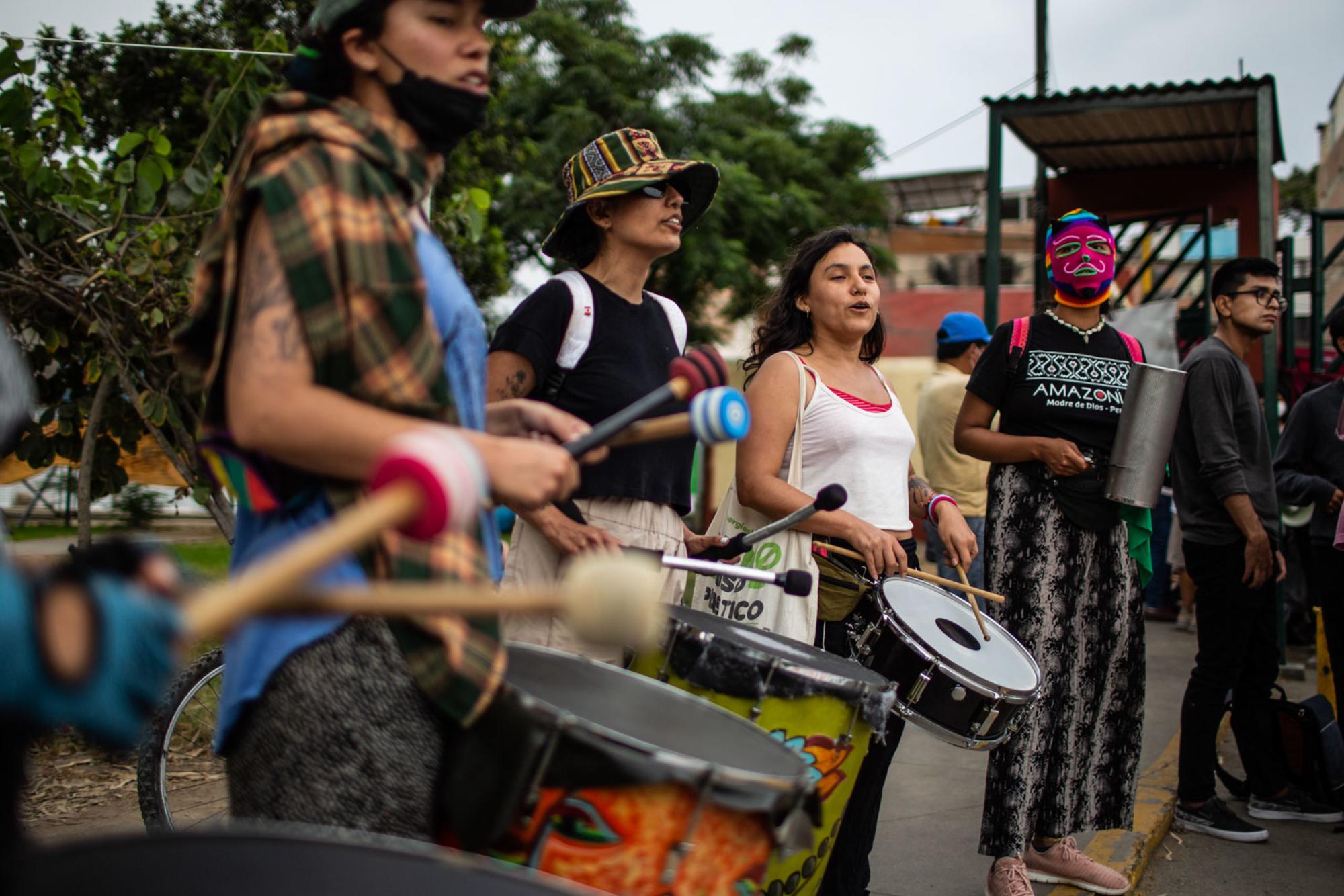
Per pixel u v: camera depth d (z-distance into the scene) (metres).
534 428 1.87
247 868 1.11
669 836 1.46
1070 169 9.15
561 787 1.44
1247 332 4.39
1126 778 3.60
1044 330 3.57
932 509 3.23
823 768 2.22
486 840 1.44
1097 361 3.52
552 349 2.67
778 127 20.05
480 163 13.38
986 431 3.58
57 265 4.57
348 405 1.37
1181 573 8.34
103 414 4.91
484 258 11.27
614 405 2.68
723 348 18.20
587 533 2.50
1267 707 4.44
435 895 1.11
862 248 3.19
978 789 4.63
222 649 3.44
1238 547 4.16
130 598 0.93
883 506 3.00
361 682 1.42
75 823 3.65
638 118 16.97
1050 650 3.43
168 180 4.50
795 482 2.97
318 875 1.11
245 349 1.38
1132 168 9.03
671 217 2.81
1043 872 3.58
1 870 1.01
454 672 1.43
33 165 4.38
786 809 1.54
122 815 3.73
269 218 1.40
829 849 2.35
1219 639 4.21
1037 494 3.47
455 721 1.47
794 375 3.01
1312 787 4.34
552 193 15.55
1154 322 8.01
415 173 1.54
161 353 4.59
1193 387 4.22
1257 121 7.16
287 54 4.64
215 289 1.53
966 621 3.03
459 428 1.48
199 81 9.15
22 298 4.60
